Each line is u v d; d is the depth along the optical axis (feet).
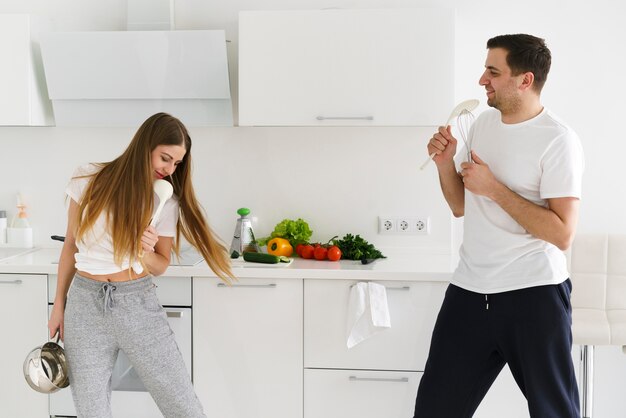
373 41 9.92
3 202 11.50
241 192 11.25
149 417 10.03
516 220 7.61
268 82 10.07
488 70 7.82
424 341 9.61
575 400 7.72
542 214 7.50
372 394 9.75
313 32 9.96
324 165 11.12
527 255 7.74
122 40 10.09
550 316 7.61
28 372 8.29
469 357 8.04
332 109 10.05
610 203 10.84
